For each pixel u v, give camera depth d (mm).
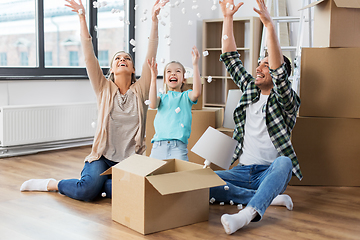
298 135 2664
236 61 2467
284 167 1950
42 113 3779
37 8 4074
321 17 2707
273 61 2041
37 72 4078
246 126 2314
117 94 2406
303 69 2654
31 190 2439
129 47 5098
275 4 4289
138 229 1770
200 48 5426
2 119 3518
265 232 1799
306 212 2100
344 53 2598
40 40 4098
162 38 4988
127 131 2387
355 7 2518
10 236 1722
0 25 3852
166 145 2373
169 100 2480
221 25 5293
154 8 2416
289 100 2146
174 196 1818
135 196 1771
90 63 2371
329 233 1803
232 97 3053
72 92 4254
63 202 2221
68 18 4434
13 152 3656
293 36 4566
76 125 4066
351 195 2461
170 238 1711
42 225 1858
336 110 2641
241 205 2129
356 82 2600
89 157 2352
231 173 2258
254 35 4832
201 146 1983
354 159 2664
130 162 1889
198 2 5254
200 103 3070
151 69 2346
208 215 1960
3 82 3684
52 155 3670
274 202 2164
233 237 1733
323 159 2674
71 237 1716
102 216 1991
